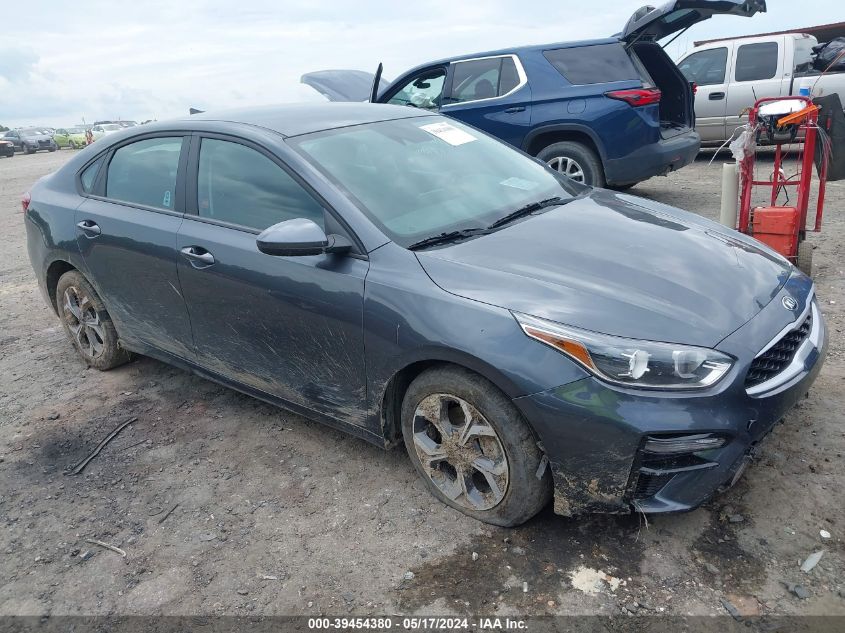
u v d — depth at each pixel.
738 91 10.01
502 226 3.06
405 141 3.50
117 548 2.82
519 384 2.36
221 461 3.39
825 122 4.86
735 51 10.06
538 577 2.45
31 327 5.60
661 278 2.59
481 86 7.69
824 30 12.75
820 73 9.41
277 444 3.49
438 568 2.54
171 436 3.67
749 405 2.33
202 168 3.49
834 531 2.52
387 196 3.04
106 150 4.12
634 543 2.56
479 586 2.44
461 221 3.04
